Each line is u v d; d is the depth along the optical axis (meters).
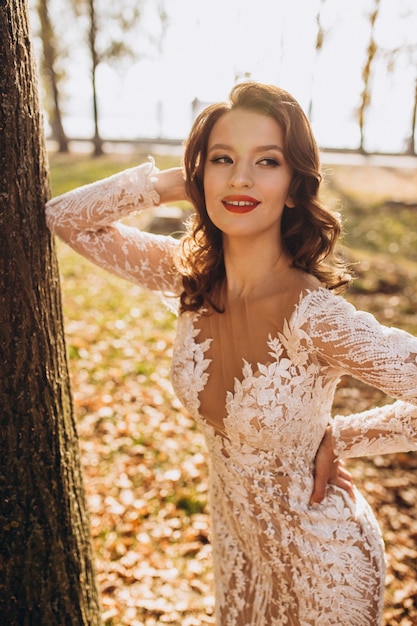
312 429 1.96
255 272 1.96
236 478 2.05
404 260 12.28
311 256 1.99
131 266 2.26
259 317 1.93
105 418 5.17
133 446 4.79
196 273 2.10
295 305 1.85
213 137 1.90
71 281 8.98
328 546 1.97
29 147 1.96
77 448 2.36
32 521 2.15
